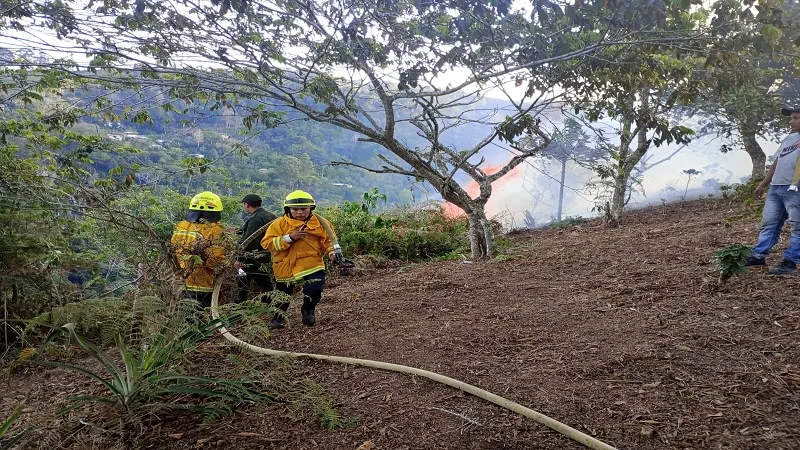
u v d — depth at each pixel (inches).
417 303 212.2
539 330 169.5
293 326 193.5
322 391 128.7
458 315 192.2
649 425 112.0
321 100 234.1
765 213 203.9
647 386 128.0
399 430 114.9
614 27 225.1
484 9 210.4
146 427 120.0
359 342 170.1
